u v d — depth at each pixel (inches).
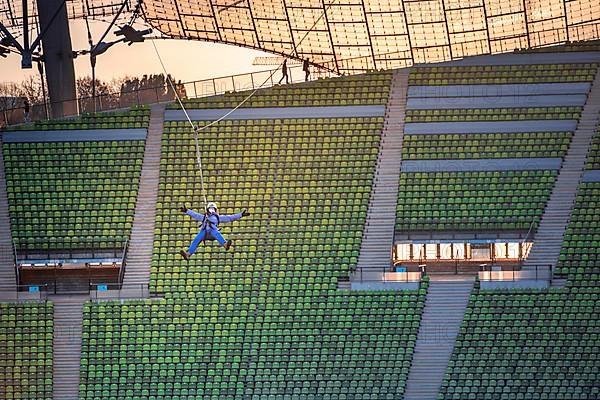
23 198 3572.8
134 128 3703.3
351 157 3668.8
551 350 3203.7
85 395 3169.3
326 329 3302.2
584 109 3678.6
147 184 3617.1
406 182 3612.2
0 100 3892.7
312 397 3154.5
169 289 3395.7
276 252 3496.6
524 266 3395.7
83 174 3624.5
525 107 3693.4
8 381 3196.4
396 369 3196.4
